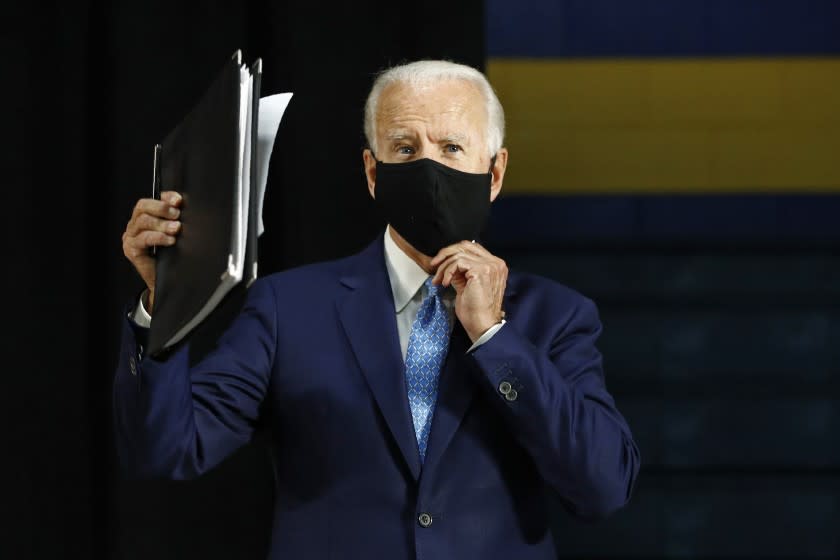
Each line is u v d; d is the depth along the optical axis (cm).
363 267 617
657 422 1375
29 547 1013
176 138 548
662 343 1422
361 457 565
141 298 532
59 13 1029
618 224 1541
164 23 1029
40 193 1023
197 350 988
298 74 1033
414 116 578
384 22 1037
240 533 1015
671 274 1467
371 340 583
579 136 1538
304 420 576
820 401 1376
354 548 555
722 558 1322
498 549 558
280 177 1031
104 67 1038
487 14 1538
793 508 1326
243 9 1033
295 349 589
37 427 1017
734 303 1451
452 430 560
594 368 601
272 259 1036
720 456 1373
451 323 588
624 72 1536
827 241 1527
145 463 529
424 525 549
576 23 1538
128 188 1022
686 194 1541
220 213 455
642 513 1323
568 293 624
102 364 1034
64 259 1025
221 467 1015
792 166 1538
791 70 1534
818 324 1421
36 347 1020
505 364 546
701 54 1539
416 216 573
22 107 1021
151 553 1006
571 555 1324
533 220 1538
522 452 577
